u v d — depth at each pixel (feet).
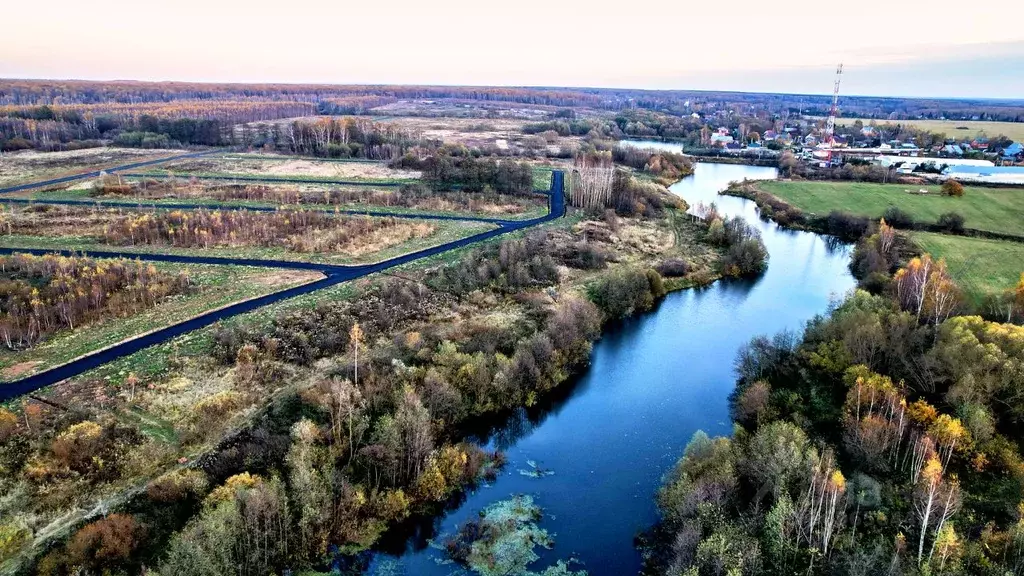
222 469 176.86
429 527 177.78
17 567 142.00
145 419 196.95
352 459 188.24
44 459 173.99
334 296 300.81
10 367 222.89
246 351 240.32
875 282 341.21
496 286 333.01
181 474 173.47
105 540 145.48
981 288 323.37
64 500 162.40
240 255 359.25
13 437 181.37
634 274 351.25
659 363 279.69
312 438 187.32
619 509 185.06
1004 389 200.64
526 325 287.69
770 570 150.71
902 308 286.87
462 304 309.01
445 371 230.48
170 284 300.61
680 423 231.50
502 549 168.55
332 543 166.40
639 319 330.13
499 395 233.35
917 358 226.58
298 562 158.40
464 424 225.76
